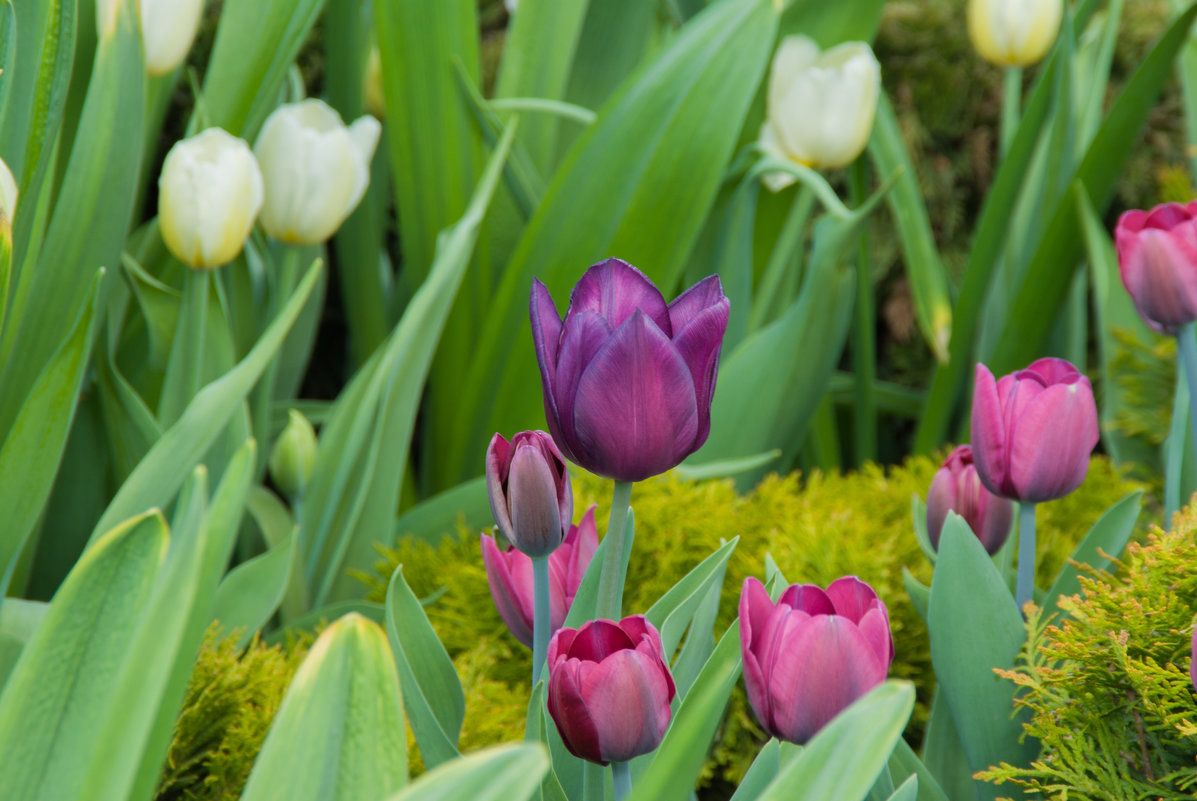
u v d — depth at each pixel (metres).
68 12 1.43
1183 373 1.46
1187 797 1.31
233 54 1.68
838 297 1.85
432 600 1.61
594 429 1.22
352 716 1.16
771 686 1.24
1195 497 1.37
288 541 1.54
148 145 1.72
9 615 1.46
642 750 1.23
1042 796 1.35
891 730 1.17
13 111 1.47
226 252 1.56
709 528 1.62
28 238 1.46
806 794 1.17
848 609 1.27
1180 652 1.32
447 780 1.04
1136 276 1.42
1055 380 1.37
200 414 1.44
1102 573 1.36
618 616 1.30
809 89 1.90
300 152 1.63
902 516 1.71
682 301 1.25
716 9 1.88
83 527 1.67
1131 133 1.96
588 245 1.91
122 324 1.77
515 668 1.59
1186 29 1.80
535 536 1.27
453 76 2.04
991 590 1.34
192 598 1.16
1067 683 1.33
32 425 1.38
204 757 1.44
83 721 1.17
